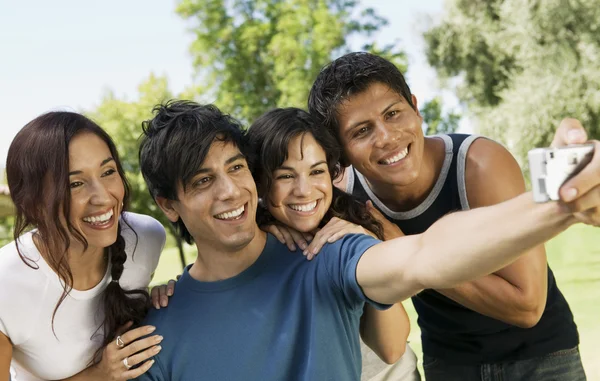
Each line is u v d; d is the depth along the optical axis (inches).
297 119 95.7
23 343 97.7
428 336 123.0
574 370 113.9
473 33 880.3
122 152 646.5
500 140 853.2
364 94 103.3
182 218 87.4
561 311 115.8
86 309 98.7
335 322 81.7
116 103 665.6
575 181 49.3
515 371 113.1
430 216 111.8
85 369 100.9
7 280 95.0
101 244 91.1
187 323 85.3
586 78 786.2
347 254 79.7
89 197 88.2
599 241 562.6
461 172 108.7
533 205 56.4
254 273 86.2
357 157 105.6
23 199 88.7
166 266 829.8
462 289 102.4
